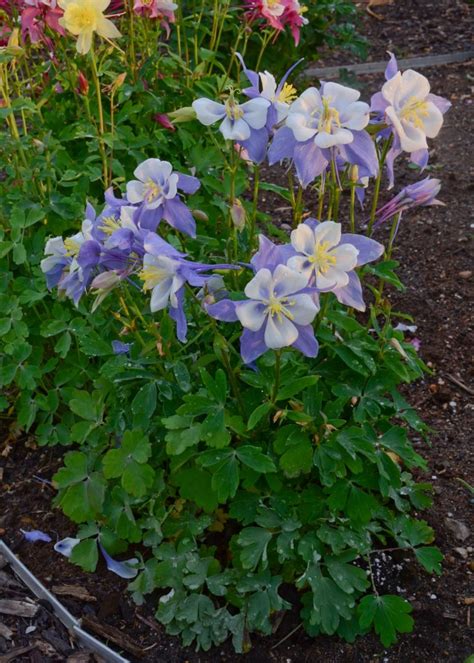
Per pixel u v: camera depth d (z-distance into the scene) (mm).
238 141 478
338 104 425
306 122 424
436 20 1397
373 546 556
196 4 868
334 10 1121
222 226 711
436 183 472
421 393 698
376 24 1401
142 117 715
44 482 625
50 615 534
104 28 562
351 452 481
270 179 1002
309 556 496
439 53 1293
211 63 779
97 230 465
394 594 532
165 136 728
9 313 601
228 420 485
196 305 521
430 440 647
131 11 678
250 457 479
